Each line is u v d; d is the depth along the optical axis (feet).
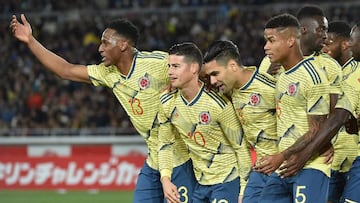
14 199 153.07
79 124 206.80
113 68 76.95
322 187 64.23
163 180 72.54
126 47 75.05
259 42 237.25
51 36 254.68
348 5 244.42
